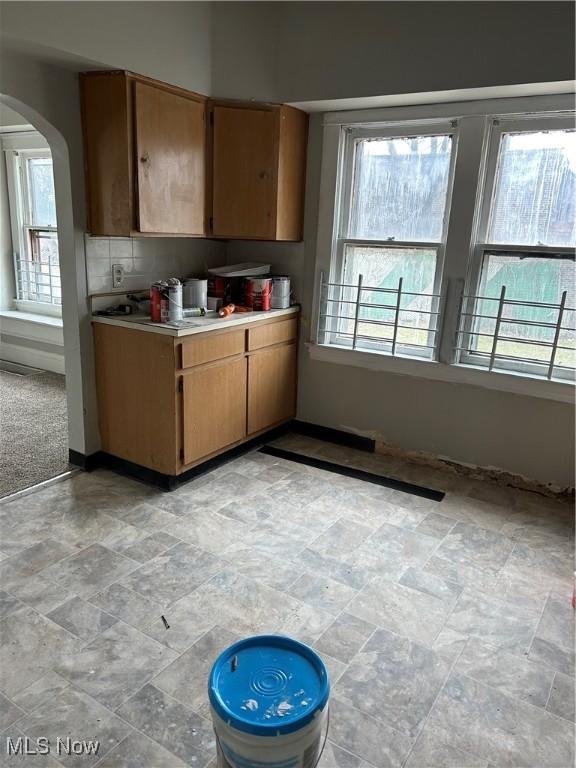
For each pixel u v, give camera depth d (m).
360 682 1.69
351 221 3.28
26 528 2.44
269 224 3.13
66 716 1.54
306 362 3.58
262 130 3.01
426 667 1.76
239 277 3.39
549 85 2.44
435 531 2.55
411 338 3.22
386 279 3.23
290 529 2.52
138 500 2.73
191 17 2.65
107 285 2.90
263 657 1.35
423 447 3.27
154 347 2.67
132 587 2.08
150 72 2.52
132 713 1.56
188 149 2.82
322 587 2.12
